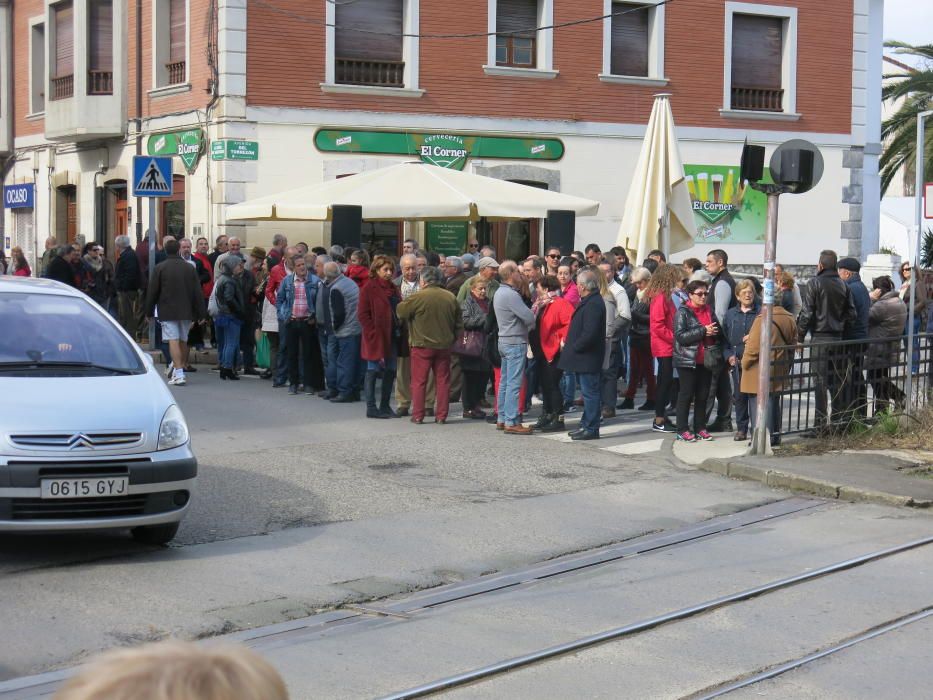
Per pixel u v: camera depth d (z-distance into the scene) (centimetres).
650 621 672
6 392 761
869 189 2836
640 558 831
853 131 2747
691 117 2592
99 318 884
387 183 1822
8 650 598
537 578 776
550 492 1042
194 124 2311
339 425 1355
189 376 1780
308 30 2269
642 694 557
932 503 1006
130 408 775
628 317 1446
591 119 2506
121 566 766
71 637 621
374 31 2341
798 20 2673
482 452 1215
